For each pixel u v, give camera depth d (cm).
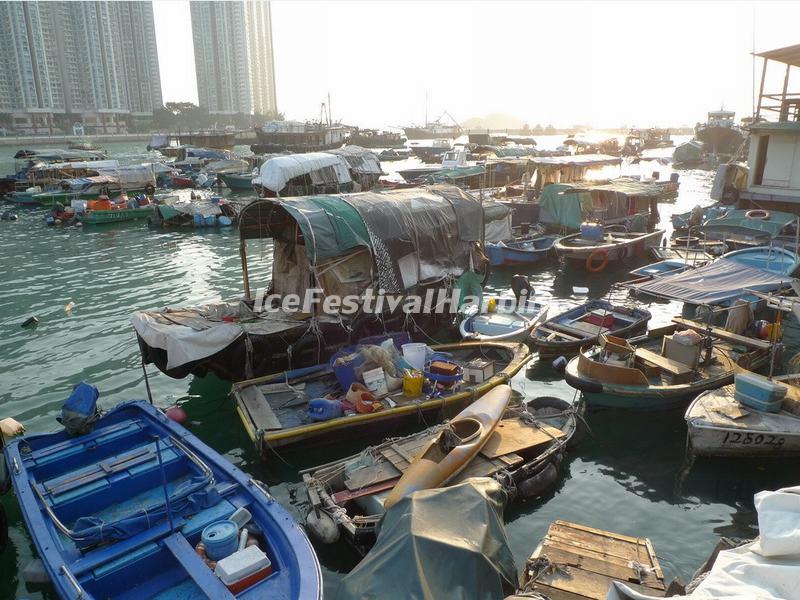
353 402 1346
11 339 2042
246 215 1727
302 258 1752
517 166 5606
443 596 699
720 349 1652
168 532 872
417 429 1390
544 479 1159
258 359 1526
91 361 1858
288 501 1180
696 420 1248
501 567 785
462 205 1972
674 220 3638
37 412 1545
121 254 3303
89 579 795
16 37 17188
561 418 1363
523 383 1686
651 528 1097
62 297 2519
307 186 4462
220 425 1485
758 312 1989
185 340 1434
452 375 1428
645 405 1462
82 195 4934
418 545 738
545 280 2781
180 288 2666
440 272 1875
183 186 6306
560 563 878
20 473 1027
